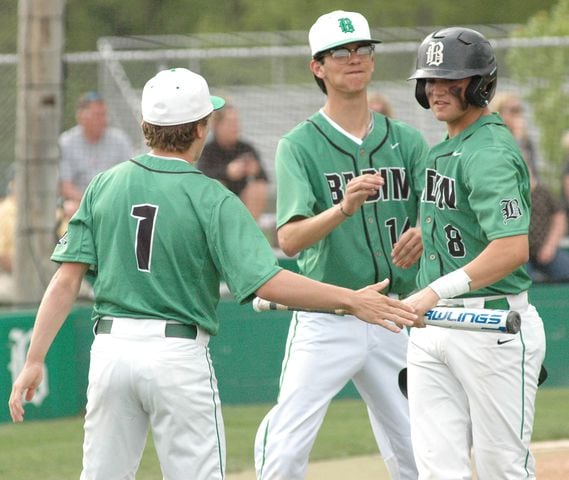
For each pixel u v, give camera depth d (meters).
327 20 20.45
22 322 32.91
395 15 85.31
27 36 35.00
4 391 32.50
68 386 33.78
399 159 20.92
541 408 32.69
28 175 34.97
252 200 38.00
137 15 92.12
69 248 17.03
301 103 41.66
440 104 17.42
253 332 35.31
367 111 21.02
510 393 17.31
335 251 20.53
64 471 26.52
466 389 17.47
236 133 37.91
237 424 31.69
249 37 55.78
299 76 43.38
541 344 17.78
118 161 38.38
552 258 38.06
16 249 35.12
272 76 43.47
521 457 17.56
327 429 30.59
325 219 19.36
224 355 35.25
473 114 17.58
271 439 20.19
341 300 16.23
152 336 16.44
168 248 16.47
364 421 31.80
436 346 17.56
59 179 35.50
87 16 91.75
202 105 17.00
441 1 84.94
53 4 34.94
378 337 20.52
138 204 16.66
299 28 87.88
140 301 16.52
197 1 92.81
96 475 16.81
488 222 16.78
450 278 16.78
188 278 16.59
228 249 16.36
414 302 16.69
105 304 16.91
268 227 38.88
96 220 16.95
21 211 35.03
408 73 44.22
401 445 20.95
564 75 40.97
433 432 17.72
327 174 20.66
